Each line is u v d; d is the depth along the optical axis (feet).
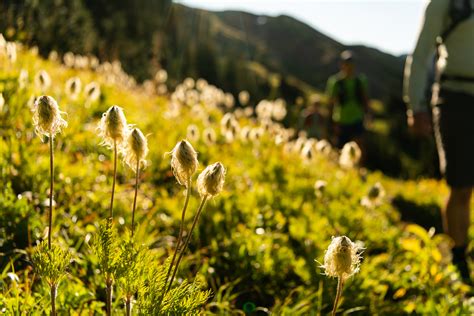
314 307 11.34
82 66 33.40
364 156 37.35
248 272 12.40
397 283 13.99
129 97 30.60
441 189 37.76
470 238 20.95
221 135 26.43
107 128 6.82
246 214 15.30
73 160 15.17
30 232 10.79
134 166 7.09
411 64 16.53
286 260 13.10
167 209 14.32
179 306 6.65
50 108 6.54
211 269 11.86
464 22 15.78
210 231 13.71
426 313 12.51
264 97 249.96
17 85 15.57
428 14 16.03
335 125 37.24
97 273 9.96
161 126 23.21
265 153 23.88
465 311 13.00
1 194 11.04
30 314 7.63
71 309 8.40
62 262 6.35
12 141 13.20
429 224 30.94
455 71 16.28
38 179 12.62
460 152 16.37
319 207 18.19
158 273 6.70
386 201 27.30
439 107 16.76
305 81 552.41
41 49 31.89
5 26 23.89
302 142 23.90
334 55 609.42
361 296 12.16
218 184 6.51
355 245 6.28
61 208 11.72
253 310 11.29
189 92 35.96
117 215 12.78
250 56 443.32
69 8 37.63
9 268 9.84
